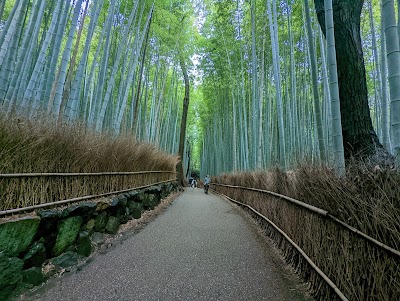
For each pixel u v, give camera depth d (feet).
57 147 8.20
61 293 6.19
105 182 11.34
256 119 27.66
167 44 33.24
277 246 10.65
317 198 6.83
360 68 9.72
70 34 11.53
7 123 6.79
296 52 31.53
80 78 14.03
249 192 19.57
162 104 42.09
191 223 14.78
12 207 6.48
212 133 68.18
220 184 39.34
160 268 8.04
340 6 10.18
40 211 6.99
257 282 7.30
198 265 8.41
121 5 27.12
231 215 18.34
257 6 27.30
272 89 35.47
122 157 13.55
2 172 6.34
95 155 10.35
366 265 4.71
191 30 38.01
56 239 7.43
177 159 36.42
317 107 11.57
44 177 7.47
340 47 10.00
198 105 80.18
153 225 13.73
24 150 6.88
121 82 23.48
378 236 4.43
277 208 11.36
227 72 38.86
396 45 5.66
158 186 21.29
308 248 7.32
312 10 25.81
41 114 8.62
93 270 7.61
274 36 18.93
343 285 5.22
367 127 9.30
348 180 5.63
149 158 19.03
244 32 31.14
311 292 6.64
